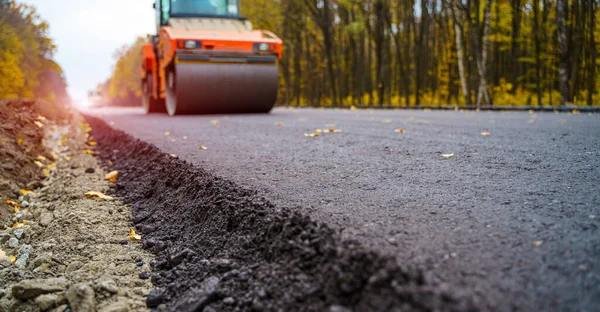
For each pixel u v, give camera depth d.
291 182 2.75
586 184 2.30
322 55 31.19
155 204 3.05
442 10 22.91
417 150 3.85
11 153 4.62
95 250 2.40
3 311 1.94
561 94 15.59
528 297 1.12
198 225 2.39
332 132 5.72
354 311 1.19
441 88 26.30
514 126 5.83
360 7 21.81
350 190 2.47
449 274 1.26
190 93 10.45
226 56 10.55
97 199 3.40
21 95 20.00
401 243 1.54
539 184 2.36
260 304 1.47
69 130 9.43
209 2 11.68
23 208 3.62
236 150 4.29
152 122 8.84
